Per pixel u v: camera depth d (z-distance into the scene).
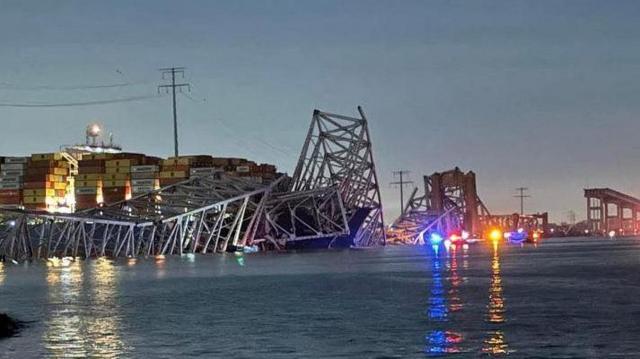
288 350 61.97
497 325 73.19
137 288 130.50
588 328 70.25
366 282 136.88
